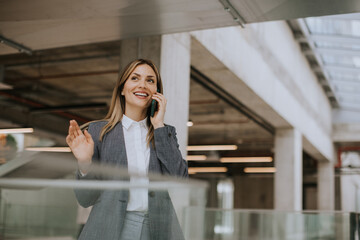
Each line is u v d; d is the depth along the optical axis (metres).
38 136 12.47
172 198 1.76
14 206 1.09
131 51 5.66
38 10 4.29
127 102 1.92
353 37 13.90
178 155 1.87
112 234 1.52
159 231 1.68
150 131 1.89
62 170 1.30
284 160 14.12
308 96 16.23
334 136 21.52
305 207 21.47
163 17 4.36
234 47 8.55
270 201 26.94
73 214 1.37
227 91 9.95
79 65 11.53
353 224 4.07
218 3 3.99
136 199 1.62
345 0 3.84
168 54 5.68
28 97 14.46
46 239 1.22
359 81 17.92
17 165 1.10
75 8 4.20
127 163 1.77
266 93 10.82
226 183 25.95
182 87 6.04
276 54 11.84
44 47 5.34
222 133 19.09
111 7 4.16
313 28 14.05
